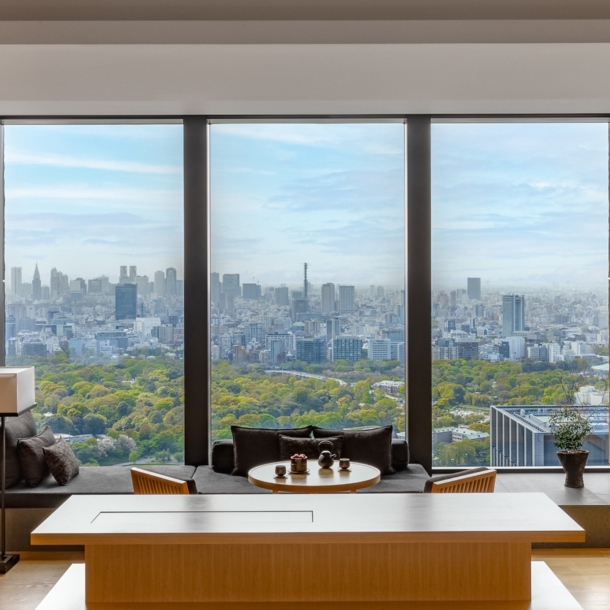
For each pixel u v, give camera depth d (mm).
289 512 2129
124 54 4328
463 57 4445
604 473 5309
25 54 4324
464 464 5336
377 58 4445
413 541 1937
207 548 2066
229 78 4660
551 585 2191
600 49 4293
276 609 2016
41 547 4406
